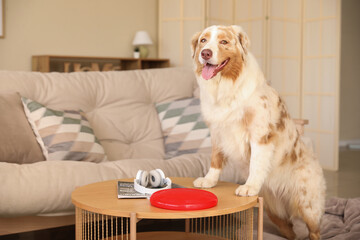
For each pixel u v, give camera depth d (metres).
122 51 5.97
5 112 2.38
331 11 5.33
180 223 2.84
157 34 6.30
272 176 2.00
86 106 2.88
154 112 3.14
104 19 5.77
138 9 6.08
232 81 1.77
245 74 1.78
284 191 2.06
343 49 7.54
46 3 5.27
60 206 2.03
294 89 5.73
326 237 2.41
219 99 1.79
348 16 7.55
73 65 5.50
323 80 5.46
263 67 5.54
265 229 2.51
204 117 1.87
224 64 1.74
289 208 2.13
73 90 2.86
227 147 1.85
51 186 2.00
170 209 1.40
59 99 2.78
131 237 1.36
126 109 3.02
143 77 3.25
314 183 2.04
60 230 2.79
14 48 5.06
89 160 2.51
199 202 1.43
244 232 2.21
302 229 2.40
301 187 2.03
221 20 5.79
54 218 2.14
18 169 1.99
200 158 2.60
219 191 1.74
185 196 1.49
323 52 5.45
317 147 5.57
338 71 5.28
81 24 5.58
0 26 4.92
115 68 5.61
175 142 2.96
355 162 5.87
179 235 1.97
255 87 1.79
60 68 5.40
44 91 2.75
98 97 2.97
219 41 1.73
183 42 5.75
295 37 5.70
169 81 3.30
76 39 5.55
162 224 2.82
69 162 2.17
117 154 2.84
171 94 3.27
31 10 5.16
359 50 7.65
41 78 2.80
